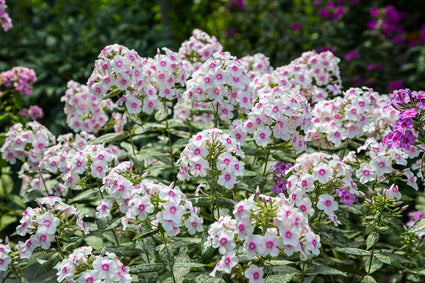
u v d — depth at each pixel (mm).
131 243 3498
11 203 5828
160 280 2893
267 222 2412
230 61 3471
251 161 4102
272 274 2879
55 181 4289
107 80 3414
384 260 3061
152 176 3748
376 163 3262
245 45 9891
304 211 2742
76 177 3533
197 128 4371
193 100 3598
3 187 5426
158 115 3842
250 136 4113
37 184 4348
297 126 3307
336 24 9719
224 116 3605
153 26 9367
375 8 9281
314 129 3736
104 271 2549
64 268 2656
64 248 3117
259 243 2365
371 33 9266
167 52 3682
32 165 4074
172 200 2568
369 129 3688
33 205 5602
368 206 3086
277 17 10141
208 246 2695
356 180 3492
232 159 2850
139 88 3523
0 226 5293
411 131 2867
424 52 8734
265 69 4801
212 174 2947
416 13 10695
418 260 3703
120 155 4141
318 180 2785
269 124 3230
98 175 3309
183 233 3004
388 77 8648
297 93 3371
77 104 4262
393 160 3463
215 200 3070
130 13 8906
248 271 2471
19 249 3219
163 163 4113
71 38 8109
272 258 2840
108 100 4379
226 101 3580
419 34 10086
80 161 3348
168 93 3689
